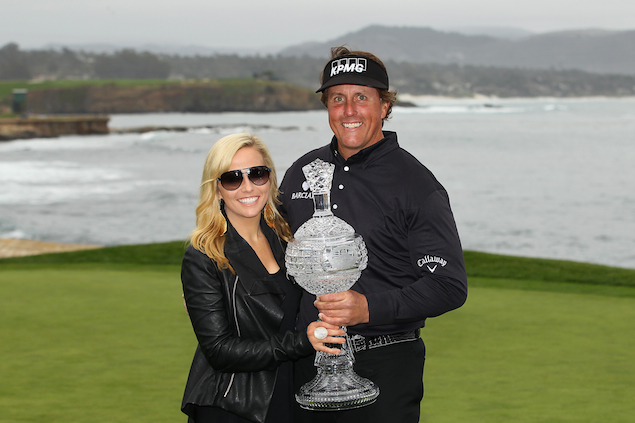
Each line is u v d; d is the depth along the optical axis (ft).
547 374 13.05
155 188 110.42
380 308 7.04
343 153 8.19
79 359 14.17
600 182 126.41
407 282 7.74
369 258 7.75
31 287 22.94
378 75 7.84
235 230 7.62
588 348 15.06
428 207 7.50
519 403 11.39
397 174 7.76
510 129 346.74
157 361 14.14
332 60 7.98
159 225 77.10
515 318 18.03
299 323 7.96
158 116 577.43
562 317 18.19
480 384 12.50
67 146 226.79
